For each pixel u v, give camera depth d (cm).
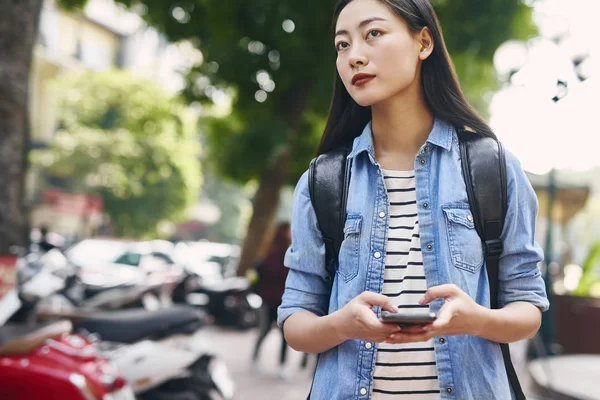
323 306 166
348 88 159
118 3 1356
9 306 374
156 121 3488
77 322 445
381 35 155
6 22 603
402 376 151
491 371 149
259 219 1488
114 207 3403
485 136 163
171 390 456
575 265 1215
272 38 1236
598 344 881
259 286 837
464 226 152
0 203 591
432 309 149
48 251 587
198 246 1800
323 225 162
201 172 3947
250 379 783
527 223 156
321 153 179
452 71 164
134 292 541
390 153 167
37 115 3369
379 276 153
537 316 149
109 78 3491
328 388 156
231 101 1445
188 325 474
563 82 569
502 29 1302
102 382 360
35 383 342
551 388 606
